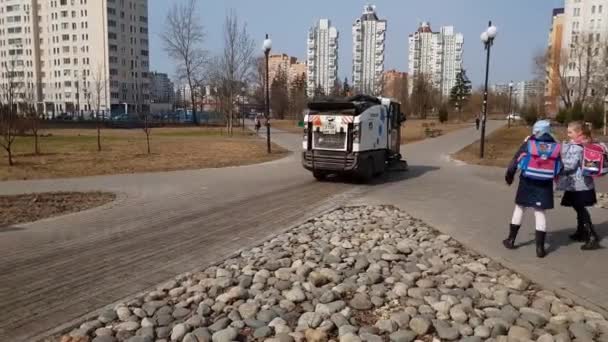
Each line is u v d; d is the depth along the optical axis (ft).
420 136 131.13
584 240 22.72
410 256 20.75
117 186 41.60
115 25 360.89
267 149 77.87
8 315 14.62
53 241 23.20
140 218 28.63
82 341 12.73
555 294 16.07
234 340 12.86
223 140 109.29
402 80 313.53
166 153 74.23
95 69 352.69
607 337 12.92
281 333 13.17
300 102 247.91
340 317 14.02
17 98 102.42
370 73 323.78
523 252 21.04
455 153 79.05
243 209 31.53
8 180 45.24
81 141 101.45
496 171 53.78
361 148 43.11
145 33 397.39
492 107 379.96
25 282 17.48
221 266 19.24
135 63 385.50
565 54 247.91
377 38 320.09
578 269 18.61
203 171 52.95
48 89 371.76
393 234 24.72
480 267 18.98
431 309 14.79
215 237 24.04
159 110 326.44
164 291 16.46
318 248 21.84
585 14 309.22
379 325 13.60
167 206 32.50
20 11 367.25
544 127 20.04
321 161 44.01
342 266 19.16
